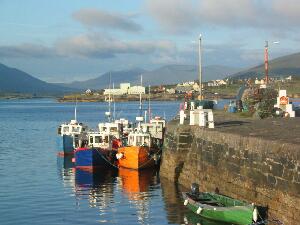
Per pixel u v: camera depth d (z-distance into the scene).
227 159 30.11
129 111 179.75
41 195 37.66
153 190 38.19
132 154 48.06
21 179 45.12
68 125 64.00
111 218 30.44
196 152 36.22
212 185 32.38
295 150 21.98
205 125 37.44
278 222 23.12
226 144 30.44
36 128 116.81
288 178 22.45
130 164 48.31
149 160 48.50
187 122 43.09
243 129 33.56
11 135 96.88
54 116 171.62
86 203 34.66
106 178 45.22
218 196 28.83
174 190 37.50
